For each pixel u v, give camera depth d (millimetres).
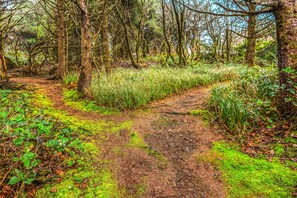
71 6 9492
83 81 6660
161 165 3041
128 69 10953
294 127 3375
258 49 14539
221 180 2650
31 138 3252
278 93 3809
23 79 9562
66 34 11742
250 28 10664
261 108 3822
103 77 7863
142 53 15688
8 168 2664
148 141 3738
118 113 5109
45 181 2646
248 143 3340
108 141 3740
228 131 3812
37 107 4949
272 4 3574
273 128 3523
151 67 11656
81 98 6316
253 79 5164
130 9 13695
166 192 2516
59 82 9508
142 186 2621
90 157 3193
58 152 3162
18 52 16984
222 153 3180
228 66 11109
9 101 4809
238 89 5129
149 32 17547
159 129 4203
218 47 15172
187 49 14492
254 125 3744
